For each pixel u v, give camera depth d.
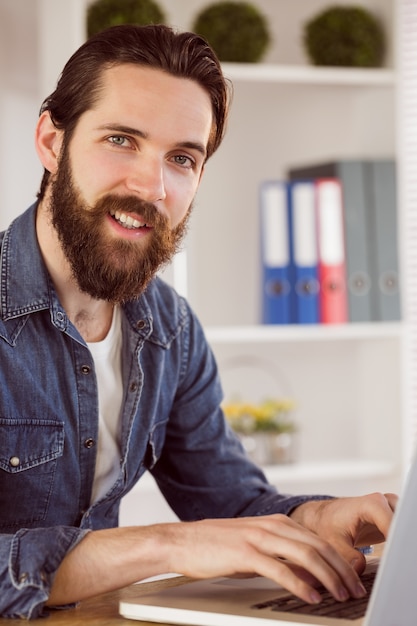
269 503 1.75
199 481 1.86
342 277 3.34
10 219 3.61
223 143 3.66
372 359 3.60
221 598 1.21
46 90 3.11
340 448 3.71
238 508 1.81
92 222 1.53
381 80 3.42
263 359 3.70
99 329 1.69
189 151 1.55
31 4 3.50
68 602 1.23
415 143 3.73
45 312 1.60
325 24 3.42
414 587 1.05
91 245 1.53
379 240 3.37
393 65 3.45
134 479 1.76
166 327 1.79
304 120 3.68
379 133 3.52
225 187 3.66
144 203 1.51
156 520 3.40
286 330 3.28
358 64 3.43
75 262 1.54
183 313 1.84
